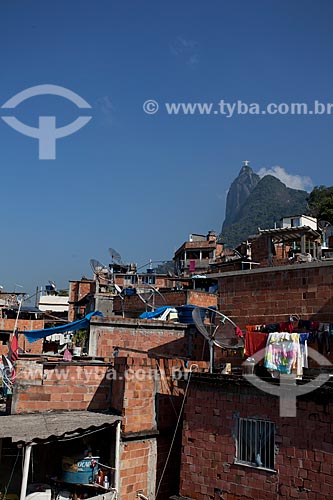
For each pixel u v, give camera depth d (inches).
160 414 569.6
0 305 1448.1
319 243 1162.0
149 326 719.1
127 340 703.7
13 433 448.1
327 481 425.4
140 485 542.6
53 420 503.2
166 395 577.9
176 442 579.5
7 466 571.5
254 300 605.9
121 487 526.3
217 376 510.0
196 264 1953.7
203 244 1998.0
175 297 1155.3
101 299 1211.9
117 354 650.2
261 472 467.8
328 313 540.1
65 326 713.0
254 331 566.3
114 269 1441.9
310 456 438.9
